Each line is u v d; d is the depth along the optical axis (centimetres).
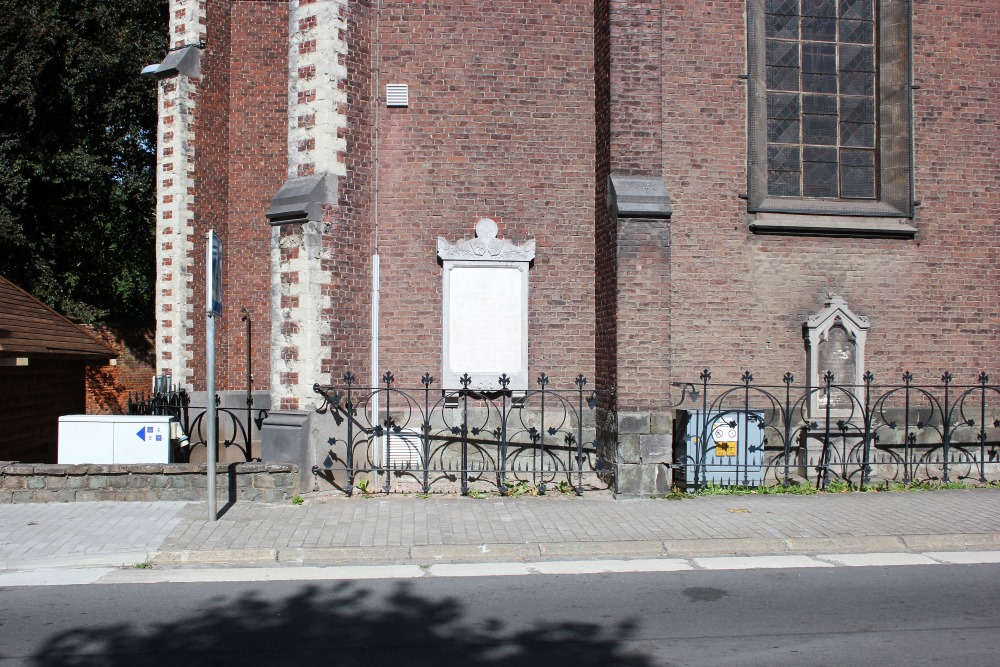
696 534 834
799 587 689
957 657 530
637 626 588
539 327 1133
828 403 1065
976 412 1181
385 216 1120
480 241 1119
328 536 812
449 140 1129
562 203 1139
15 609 619
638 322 1025
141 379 2250
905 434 1087
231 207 1352
